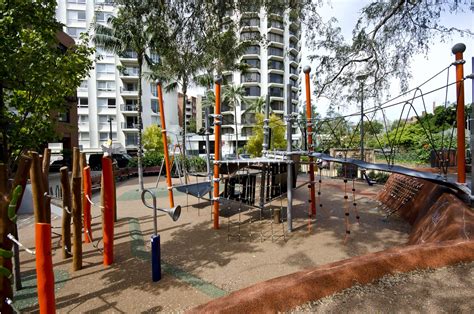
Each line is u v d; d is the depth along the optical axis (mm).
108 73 31859
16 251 3150
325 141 9023
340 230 5266
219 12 5387
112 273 3582
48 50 3814
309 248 4367
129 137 33031
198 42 5965
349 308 1946
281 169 6172
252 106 30750
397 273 2336
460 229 3014
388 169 4656
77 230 3689
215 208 5590
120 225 5926
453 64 3770
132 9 5188
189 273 3545
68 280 3402
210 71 9875
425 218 4312
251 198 6500
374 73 7148
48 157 3453
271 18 6051
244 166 6039
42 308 2072
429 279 2273
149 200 9000
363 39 6762
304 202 8016
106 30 11891
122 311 2713
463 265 2443
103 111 32062
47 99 4043
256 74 37094
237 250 4363
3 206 1907
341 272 2238
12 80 3520
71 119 14070
